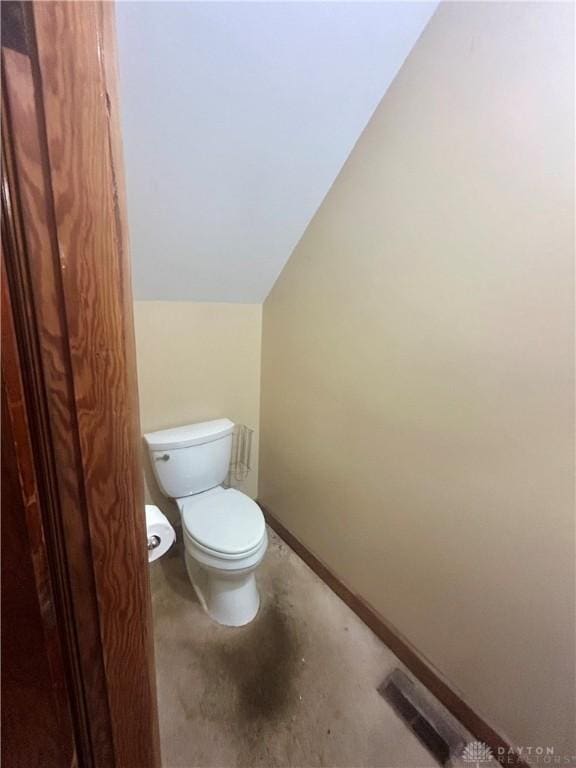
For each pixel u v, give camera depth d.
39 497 0.47
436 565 1.22
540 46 0.81
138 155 1.14
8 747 0.54
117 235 0.46
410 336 1.19
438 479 1.17
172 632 1.48
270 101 1.10
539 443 0.92
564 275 0.83
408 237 1.15
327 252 1.47
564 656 0.93
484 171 0.94
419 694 1.26
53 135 0.38
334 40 1.00
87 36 0.38
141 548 0.59
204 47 0.95
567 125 0.79
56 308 0.42
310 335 1.63
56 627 0.53
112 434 0.50
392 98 1.14
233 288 1.78
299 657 1.40
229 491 1.77
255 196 1.37
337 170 1.36
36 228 0.39
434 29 1.00
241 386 2.03
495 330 0.97
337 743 1.14
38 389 0.43
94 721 0.60
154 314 1.68
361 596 1.55
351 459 1.50
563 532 0.90
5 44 0.34
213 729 1.17
